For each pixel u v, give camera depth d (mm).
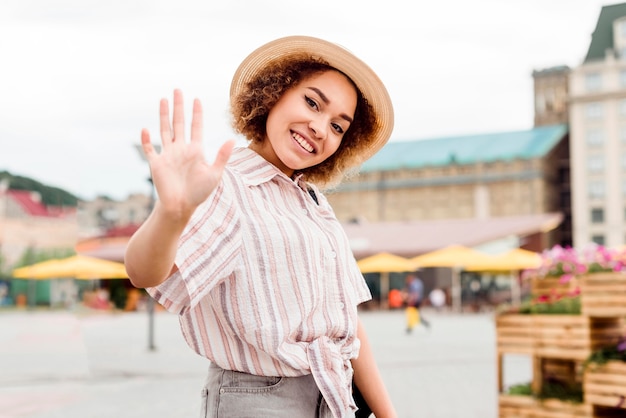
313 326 1664
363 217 61594
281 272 1611
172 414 7840
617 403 4953
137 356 14328
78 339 18859
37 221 62156
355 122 2068
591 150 57219
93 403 8586
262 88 1850
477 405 8148
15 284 58562
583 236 56812
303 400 1655
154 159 1393
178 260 1461
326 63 1860
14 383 10336
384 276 42531
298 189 1788
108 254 42531
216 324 1631
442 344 17016
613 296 5043
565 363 5547
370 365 2035
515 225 44625
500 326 5766
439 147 63844
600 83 57188
